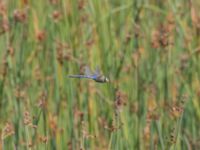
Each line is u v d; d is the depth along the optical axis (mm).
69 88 17422
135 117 16891
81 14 18859
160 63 17922
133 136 16547
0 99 17281
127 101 16891
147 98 17344
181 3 19547
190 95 17609
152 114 16375
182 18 19250
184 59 18188
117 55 18203
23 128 16359
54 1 19047
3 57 17906
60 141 16609
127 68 17797
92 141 16438
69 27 18547
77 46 18234
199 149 17219
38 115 14906
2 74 17594
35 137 15422
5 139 16234
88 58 18078
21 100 16734
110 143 14820
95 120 16891
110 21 18859
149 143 16500
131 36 18328
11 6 19266
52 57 18172
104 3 19672
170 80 18000
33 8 19281
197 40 18797
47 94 17438
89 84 17438
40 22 19031
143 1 19969
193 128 17469
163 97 17484
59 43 17781
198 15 19438
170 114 16547
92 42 18281
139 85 17516
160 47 18000
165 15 19594
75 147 16562
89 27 18922
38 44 18297
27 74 17922
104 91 17469
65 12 18609
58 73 17609
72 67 17625
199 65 18203
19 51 18016
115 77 17547
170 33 18203
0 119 16953
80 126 16734
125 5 19750
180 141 16859
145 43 18609
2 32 17938
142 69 18000
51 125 16594
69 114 16984
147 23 19422
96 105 17266
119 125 14461
